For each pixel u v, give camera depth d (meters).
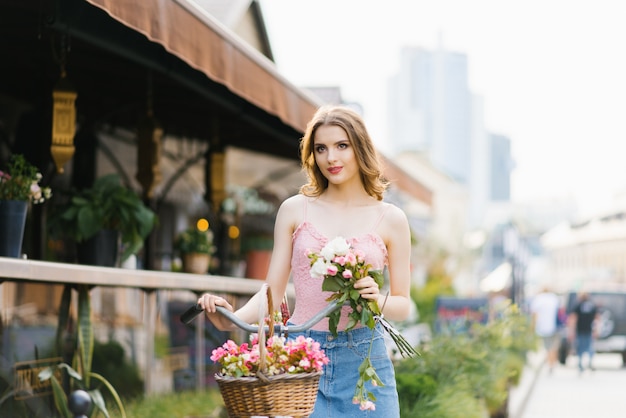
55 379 5.60
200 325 8.68
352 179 3.92
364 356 3.71
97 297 6.40
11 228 5.63
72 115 6.58
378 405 3.69
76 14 6.29
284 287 3.96
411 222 24.25
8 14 6.83
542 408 14.30
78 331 6.03
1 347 5.09
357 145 3.83
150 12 5.36
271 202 16.45
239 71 6.86
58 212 7.04
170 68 7.59
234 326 3.71
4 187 5.74
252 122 10.27
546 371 24.48
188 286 7.58
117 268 6.57
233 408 3.18
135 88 9.52
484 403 9.67
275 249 3.95
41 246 7.91
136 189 12.38
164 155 12.56
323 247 3.79
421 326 15.30
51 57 8.18
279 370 3.25
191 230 9.62
